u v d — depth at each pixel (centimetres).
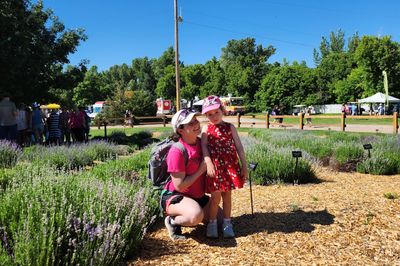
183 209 416
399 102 5344
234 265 365
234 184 425
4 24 1614
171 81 9788
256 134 1916
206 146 423
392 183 743
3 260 302
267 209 536
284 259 380
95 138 1920
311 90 7200
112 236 359
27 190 413
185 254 391
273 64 9131
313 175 780
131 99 4588
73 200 400
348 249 404
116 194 438
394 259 383
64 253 340
